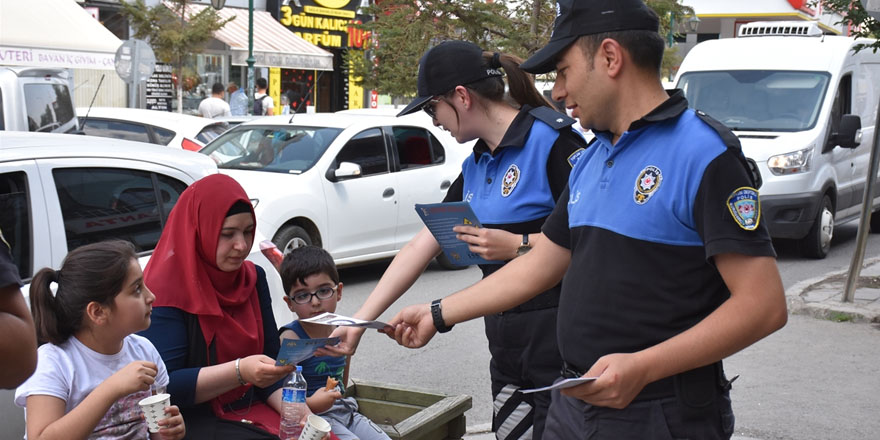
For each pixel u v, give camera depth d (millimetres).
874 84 13117
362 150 10203
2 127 8164
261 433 3441
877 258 11695
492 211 3592
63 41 14719
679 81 12656
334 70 30766
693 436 2516
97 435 3084
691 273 2447
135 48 14359
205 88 25469
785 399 6145
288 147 10039
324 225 9609
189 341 3451
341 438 3873
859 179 12672
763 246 2338
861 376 6652
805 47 12344
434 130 11039
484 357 7348
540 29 14516
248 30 25000
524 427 3740
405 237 10586
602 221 2557
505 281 2984
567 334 2641
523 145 3531
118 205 4625
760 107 11969
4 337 1971
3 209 4148
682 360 2346
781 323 2357
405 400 4656
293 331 4047
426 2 14789
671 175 2436
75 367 3104
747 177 2393
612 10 2533
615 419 2557
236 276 3654
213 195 3453
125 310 3113
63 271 3100
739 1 29219
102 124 12336
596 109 2596
